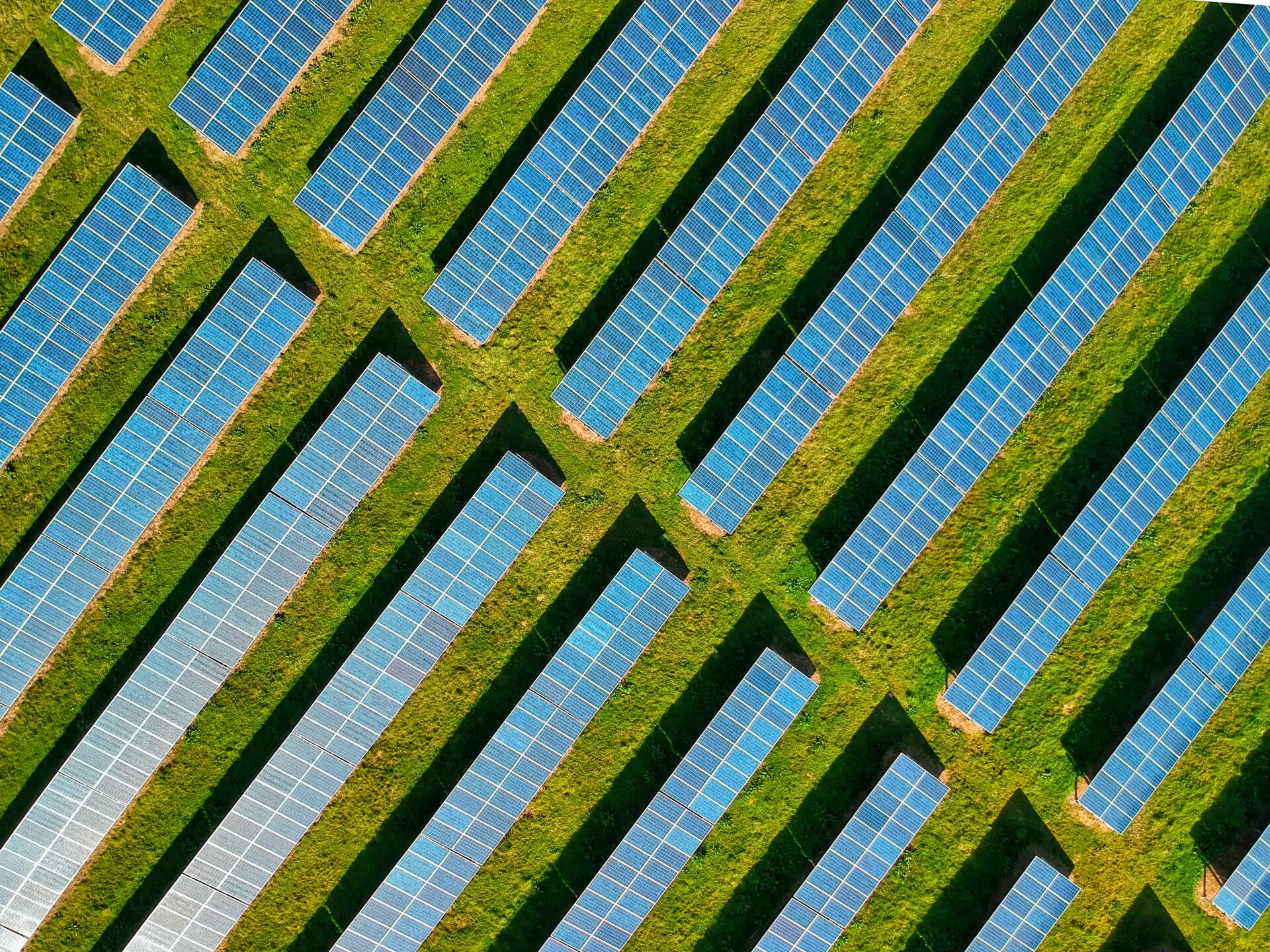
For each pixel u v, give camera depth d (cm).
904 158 2006
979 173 1966
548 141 1889
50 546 1864
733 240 1947
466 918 2017
